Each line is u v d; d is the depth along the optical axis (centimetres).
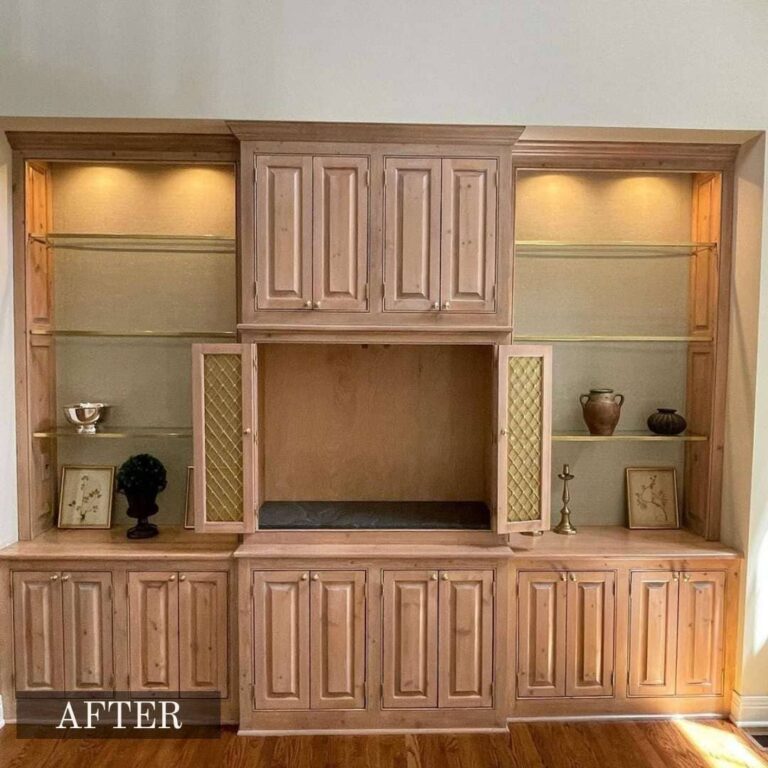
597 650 320
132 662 312
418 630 309
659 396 361
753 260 312
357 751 295
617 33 302
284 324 304
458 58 299
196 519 305
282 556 304
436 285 305
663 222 359
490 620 311
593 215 357
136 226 350
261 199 301
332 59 297
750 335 314
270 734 309
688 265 359
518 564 316
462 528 316
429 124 298
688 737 307
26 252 323
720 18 303
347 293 305
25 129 310
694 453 354
